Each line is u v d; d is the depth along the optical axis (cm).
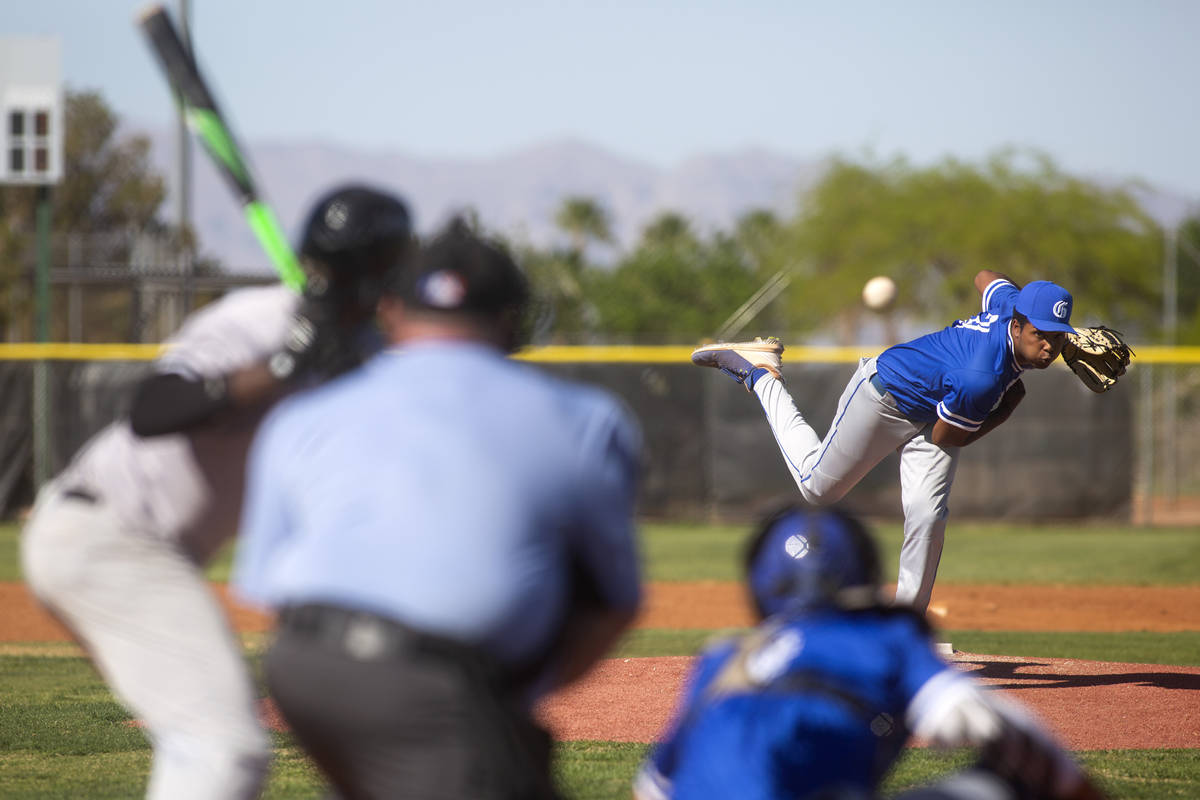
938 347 2102
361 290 1009
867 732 816
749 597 924
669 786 884
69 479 1074
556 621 859
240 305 1017
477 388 854
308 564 821
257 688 2222
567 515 840
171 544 1053
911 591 2217
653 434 6334
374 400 856
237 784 1009
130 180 13700
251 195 1155
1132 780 1530
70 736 1838
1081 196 12031
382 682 791
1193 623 3628
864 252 12675
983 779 823
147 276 8225
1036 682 2248
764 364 2528
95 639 1038
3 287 9844
